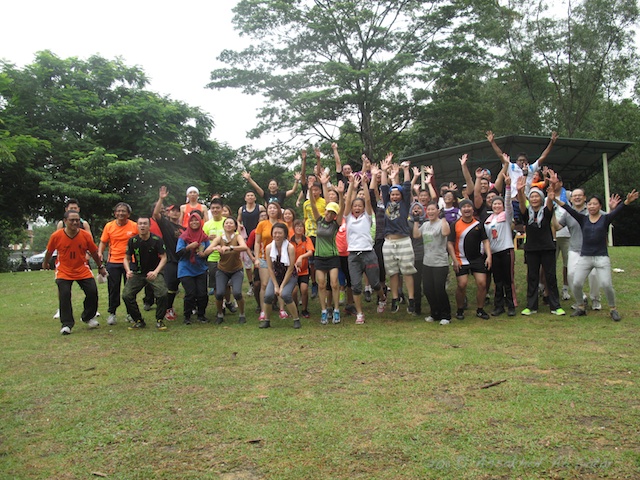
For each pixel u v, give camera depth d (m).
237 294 7.45
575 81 29.98
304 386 4.48
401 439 3.36
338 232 8.09
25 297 10.89
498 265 7.54
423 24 24.28
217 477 2.98
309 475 2.96
